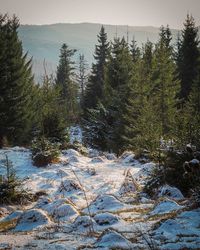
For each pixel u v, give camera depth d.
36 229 11.61
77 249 8.68
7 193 18.16
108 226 10.83
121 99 40.62
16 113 43.84
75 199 17.19
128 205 14.05
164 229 9.48
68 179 19.80
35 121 46.00
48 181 21.52
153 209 12.54
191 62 55.69
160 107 42.19
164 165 16.14
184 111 17.94
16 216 14.99
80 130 59.44
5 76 42.81
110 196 14.48
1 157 27.52
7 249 9.10
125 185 17.81
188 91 54.72
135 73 43.03
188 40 56.00
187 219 10.02
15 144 43.91
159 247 8.22
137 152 25.92
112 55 47.06
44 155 25.05
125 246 8.49
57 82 83.19
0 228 12.91
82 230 10.91
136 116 37.62
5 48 43.28
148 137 22.53
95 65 70.94
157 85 47.50
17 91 44.22
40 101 48.69
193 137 16.00
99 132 41.47
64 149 30.02
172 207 12.08
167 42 64.12
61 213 13.21
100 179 21.36
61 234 10.54
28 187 20.52
